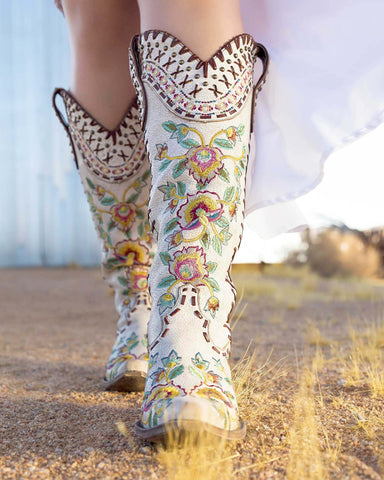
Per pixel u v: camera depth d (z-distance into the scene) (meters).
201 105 1.06
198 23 1.07
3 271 7.80
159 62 1.08
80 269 8.35
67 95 1.44
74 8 1.39
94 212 1.48
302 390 1.26
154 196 1.09
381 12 1.29
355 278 7.85
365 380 1.49
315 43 1.35
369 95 1.31
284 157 1.41
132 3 1.38
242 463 0.92
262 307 3.99
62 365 1.92
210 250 1.06
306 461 0.92
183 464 0.87
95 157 1.42
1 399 1.40
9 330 2.95
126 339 1.48
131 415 1.23
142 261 1.51
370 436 1.05
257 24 1.40
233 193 1.08
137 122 1.39
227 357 1.08
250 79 1.14
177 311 1.04
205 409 0.91
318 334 2.30
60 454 0.99
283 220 1.54
